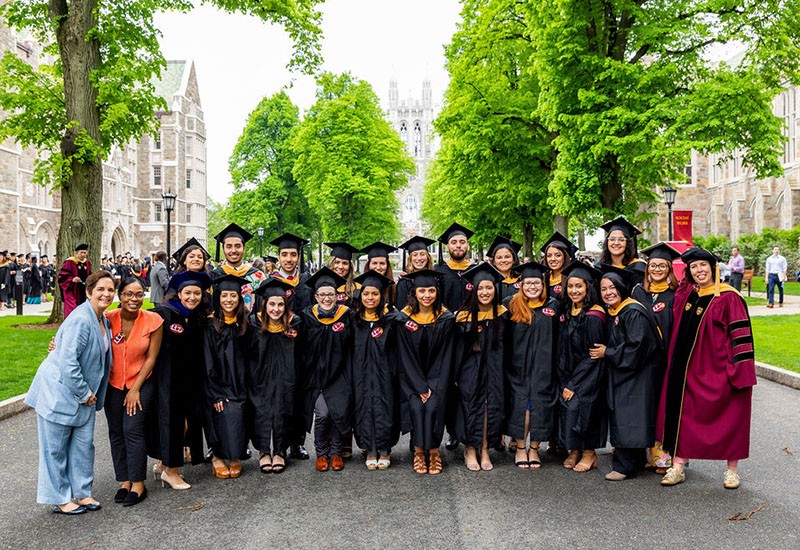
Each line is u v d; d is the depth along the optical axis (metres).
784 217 36.38
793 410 7.93
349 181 35.19
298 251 7.98
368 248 7.90
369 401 6.07
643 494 5.22
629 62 16.88
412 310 6.03
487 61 20.19
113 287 4.97
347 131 36.69
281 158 45.88
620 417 5.57
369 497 5.20
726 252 34.47
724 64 15.92
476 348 6.05
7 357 10.70
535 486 5.45
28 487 5.44
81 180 14.28
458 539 4.33
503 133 20.06
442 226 43.75
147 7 14.99
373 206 37.19
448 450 6.77
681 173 18.50
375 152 36.88
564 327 6.02
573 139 16.33
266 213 44.47
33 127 15.03
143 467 5.13
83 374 4.86
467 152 20.12
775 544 4.22
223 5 15.01
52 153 15.02
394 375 6.10
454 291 7.83
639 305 5.64
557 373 6.06
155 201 56.94
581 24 15.91
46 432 4.77
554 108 16.64
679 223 18.03
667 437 5.54
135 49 15.66
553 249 7.02
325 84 16.05
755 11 15.60
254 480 5.70
